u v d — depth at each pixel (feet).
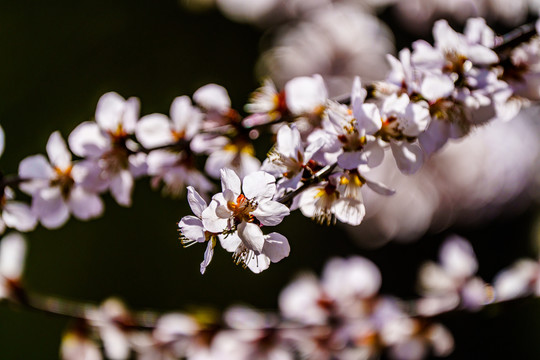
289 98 1.59
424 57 1.50
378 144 1.45
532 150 3.53
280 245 1.39
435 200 3.70
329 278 1.91
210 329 1.79
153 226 3.65
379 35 2.92
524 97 1.53
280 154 1.43
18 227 1.60
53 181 1.60
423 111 1.45
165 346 1.77
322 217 1.44
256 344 1.80
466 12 3.00
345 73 2.84
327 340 1.83
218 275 3.71
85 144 1.60
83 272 3.50
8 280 1.70
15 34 3.67
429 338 1.84
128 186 1.60
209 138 1.60
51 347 3.26
